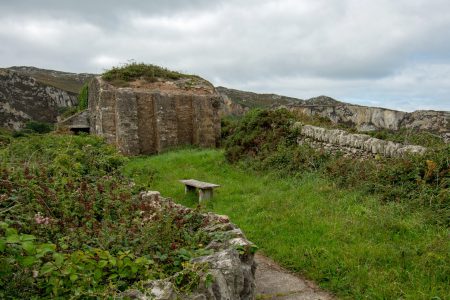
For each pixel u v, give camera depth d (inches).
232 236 178.9
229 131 930.1
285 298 187.8
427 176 299.7
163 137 832.3
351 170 365.4
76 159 312.3
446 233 228.4
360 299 181.3
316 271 209.6
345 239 238.8
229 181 449.4
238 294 142.8
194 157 621.3
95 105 881.5
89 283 118.8
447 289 179.8
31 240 114.9
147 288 119.0
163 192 419.5
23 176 218.5
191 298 120.7
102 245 151.5
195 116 871.1
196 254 155.3
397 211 270.8
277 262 230.1
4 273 113.7
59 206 188.5
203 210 231.6
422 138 405.4
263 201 331.9
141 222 175.3
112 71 906.7
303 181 379.9
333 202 308.2
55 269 116.8
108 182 244.7
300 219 278.2
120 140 790.5
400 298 175.5
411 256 210.1
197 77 1007.6
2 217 166.4
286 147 487.5
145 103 842.2
